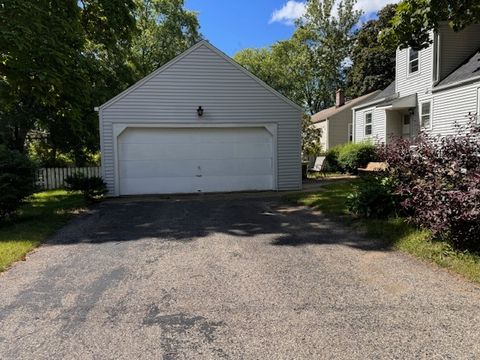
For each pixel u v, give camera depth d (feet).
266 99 41.86
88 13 45.44
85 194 35.73
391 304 11.55
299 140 42.78
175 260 16.72
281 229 22.48
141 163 40.55
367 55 101.60
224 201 35.32
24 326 10.69
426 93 47.42
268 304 11.80
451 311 10.95
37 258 17.47
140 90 39.60
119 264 16.33
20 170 26.02
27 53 28.32
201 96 40.68
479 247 15.17
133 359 8.94
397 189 20.34
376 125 59.47
